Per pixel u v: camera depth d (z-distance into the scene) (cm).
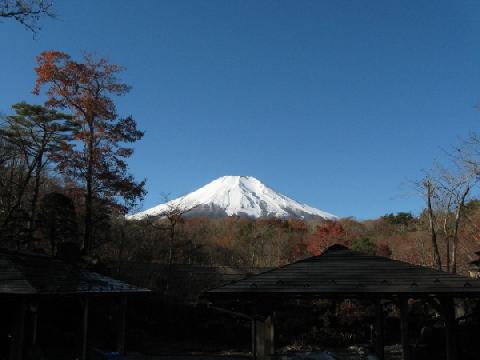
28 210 2719
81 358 1481
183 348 2209
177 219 2984
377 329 1452
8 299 1315
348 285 1211
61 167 2558
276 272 1311
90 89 2648
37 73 2572
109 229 2742
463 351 1436
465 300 1694
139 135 2694
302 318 2377
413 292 1170
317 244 3712
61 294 1316
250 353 2078
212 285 2652
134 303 2472
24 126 2836
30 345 1493
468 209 2967
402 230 4484
